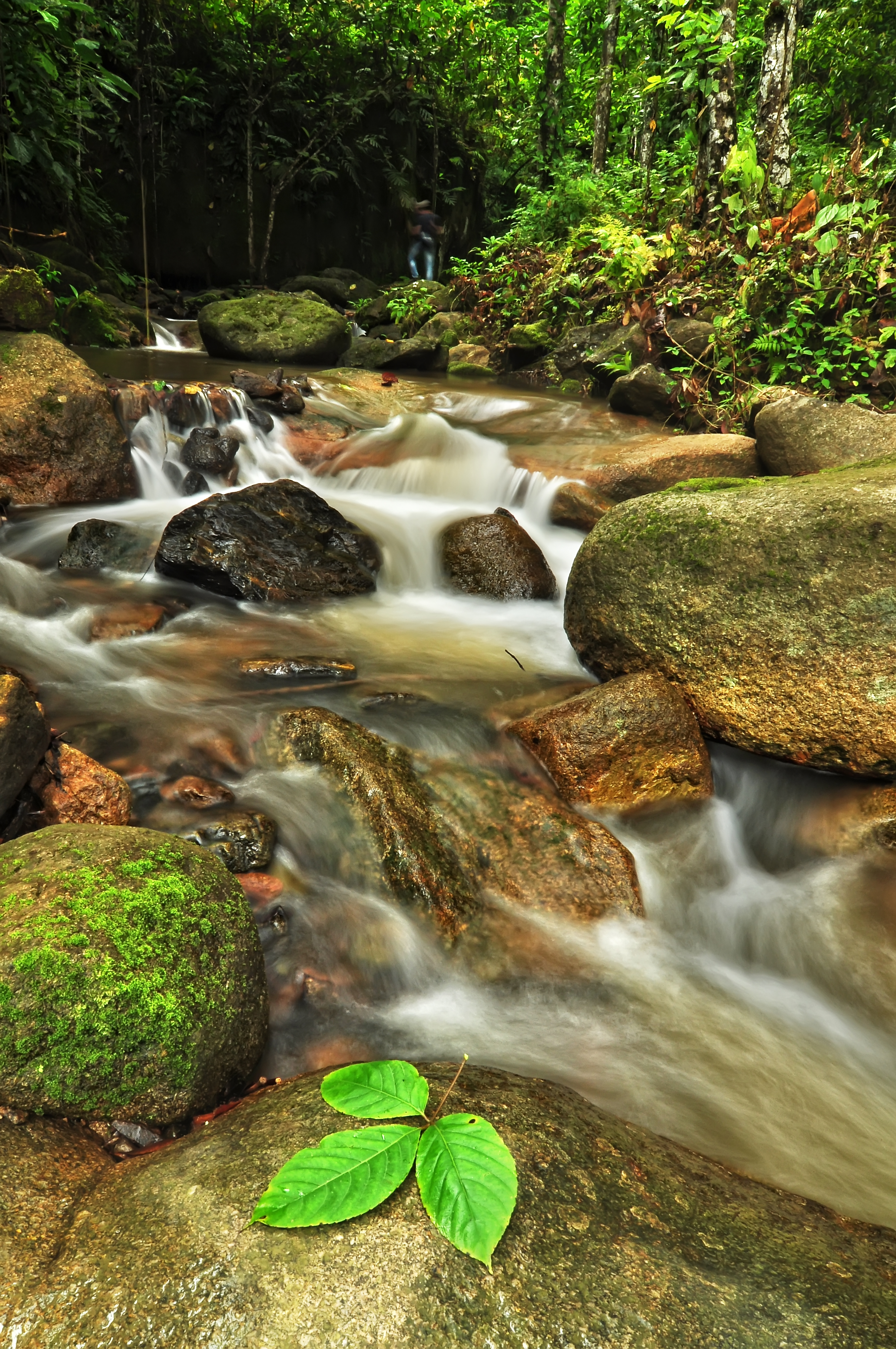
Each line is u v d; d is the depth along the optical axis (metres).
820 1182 2.04
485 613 5.22
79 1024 1.87
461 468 7.12
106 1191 1.66
